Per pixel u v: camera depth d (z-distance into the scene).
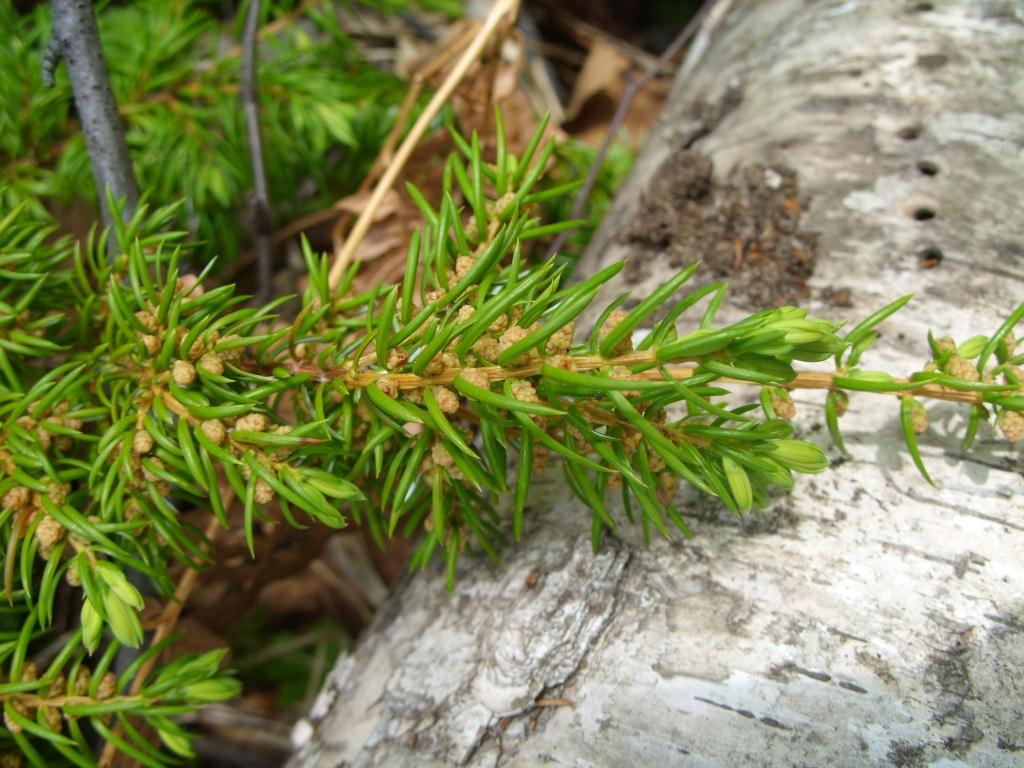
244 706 0.31
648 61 0.46
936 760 0.15
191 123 0.28
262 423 0.15
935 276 0.20
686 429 0.15
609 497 0.19
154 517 0.16
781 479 0.15
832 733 0.16
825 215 0.22
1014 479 0.17
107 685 0.17
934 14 0.25
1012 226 0.21
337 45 0.32
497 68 0.28
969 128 0.23
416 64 0.34
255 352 0.18
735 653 0.17
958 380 0.15
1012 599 0.16
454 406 0.14
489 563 0.20
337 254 0.26
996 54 0.24
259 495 0.15
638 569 0.18
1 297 0.18
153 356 0.16
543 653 0.18
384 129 0.32
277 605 0.33
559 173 0.33
